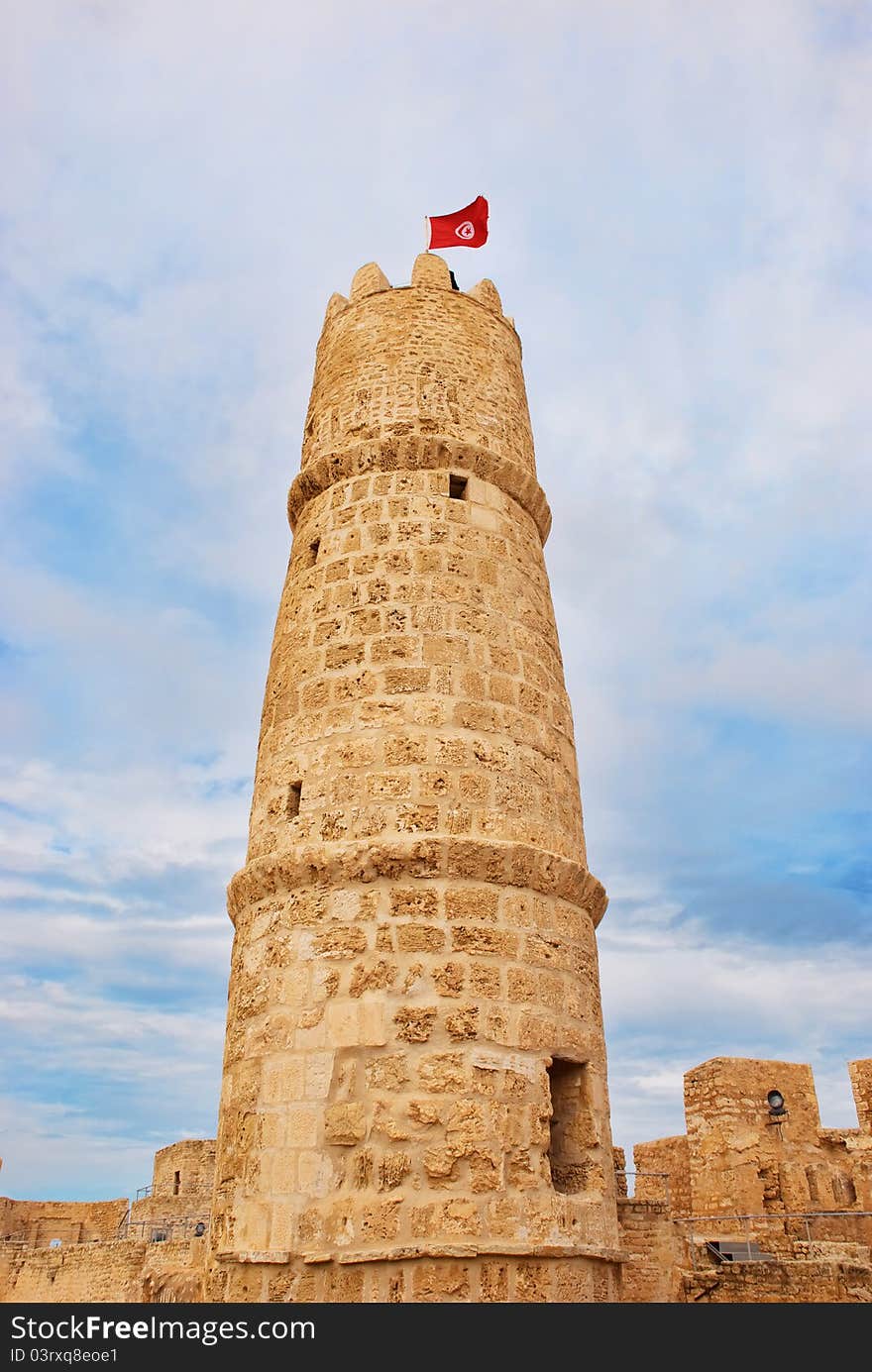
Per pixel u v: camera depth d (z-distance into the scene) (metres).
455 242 17.62
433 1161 8.71
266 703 12.47
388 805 10.30
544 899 10.41
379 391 13.68
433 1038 9.20
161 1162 34.53
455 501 12.56
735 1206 23.67
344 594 11.91
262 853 10.97
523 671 11.77
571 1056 9.95
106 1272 26.95
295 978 9.78
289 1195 8.84
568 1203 9.20
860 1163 23.39
